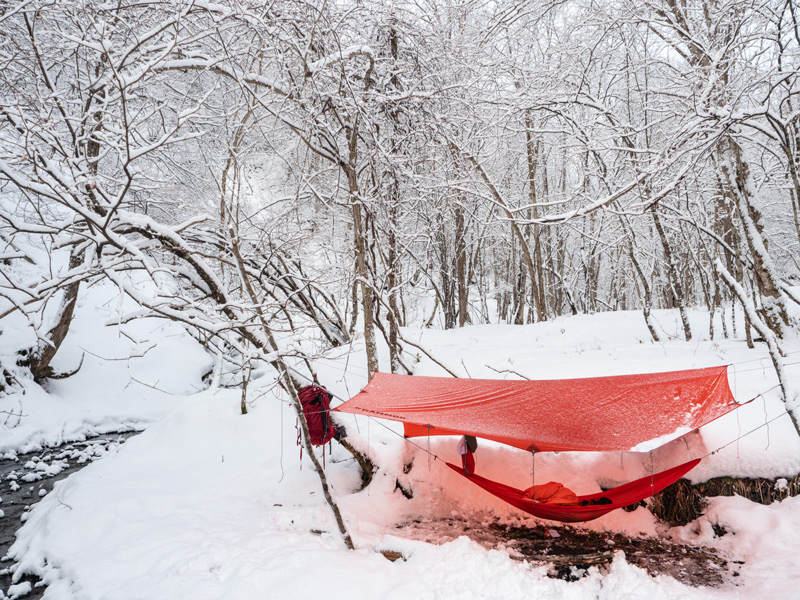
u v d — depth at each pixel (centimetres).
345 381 1099
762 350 945
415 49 1014
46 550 646
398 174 1040
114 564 574
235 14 739
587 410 631
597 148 977
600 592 520
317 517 674
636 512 675
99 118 795
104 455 1047
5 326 1401
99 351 1590
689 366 880
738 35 868
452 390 718
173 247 738
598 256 2892
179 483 822
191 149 1164
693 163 752
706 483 657
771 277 976
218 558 562
